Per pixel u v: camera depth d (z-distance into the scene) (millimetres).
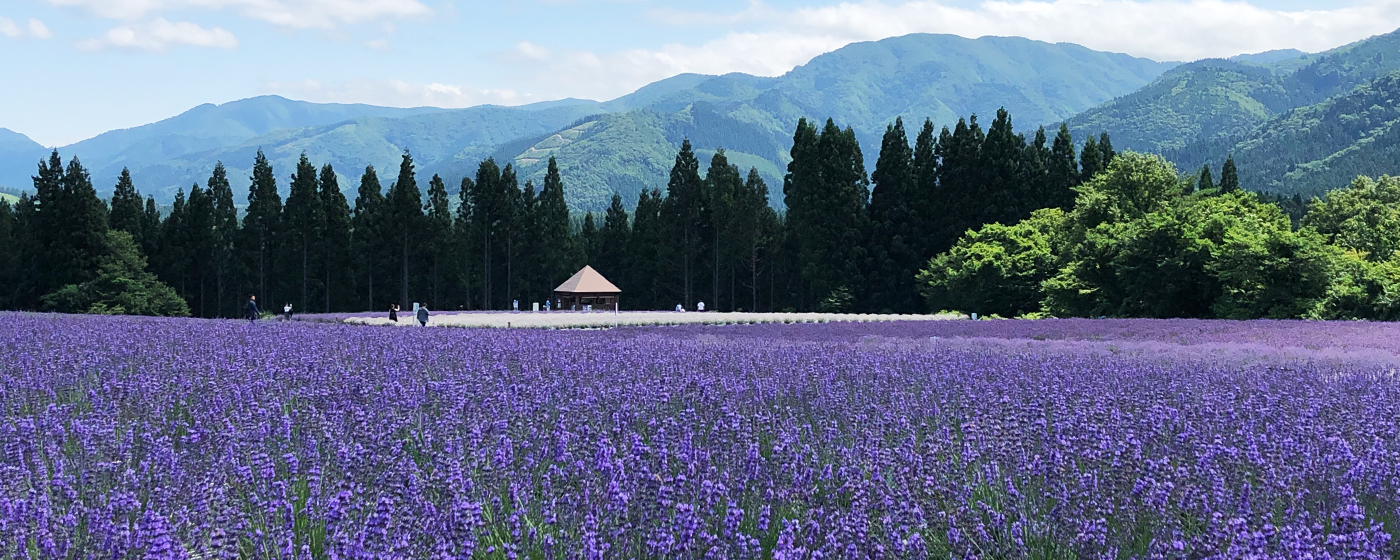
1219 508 6121
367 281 91500
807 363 14383
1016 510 6059
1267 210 64812
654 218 92438
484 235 92125
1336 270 43344
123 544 5227
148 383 10453
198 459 7090
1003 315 60000
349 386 10484
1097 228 55406
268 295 93125
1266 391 11266
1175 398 10914
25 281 84188
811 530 5473
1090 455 7258
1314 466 7152
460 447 7156
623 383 11031
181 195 95312
